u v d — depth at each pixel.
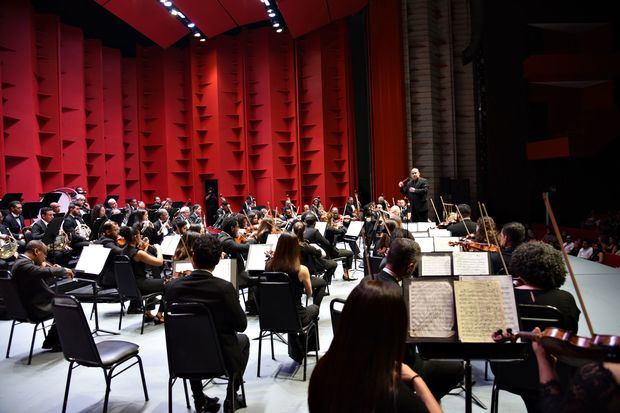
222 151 21.34
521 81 18.03
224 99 21.41
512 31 17.95
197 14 17.92
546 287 3.06
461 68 20.25
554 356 1.93
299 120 21.41
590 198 18.14
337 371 1.68
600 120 15.84
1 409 4.32
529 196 18.20
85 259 6.52
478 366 4.86
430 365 3.45
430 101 19.48
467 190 18.12
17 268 5.54
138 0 16.39
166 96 21.38
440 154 19.88
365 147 21.73
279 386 4.67
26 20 15.45
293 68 21.47
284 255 5.02
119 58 20.14
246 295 8.97
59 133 16.72
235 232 7.53
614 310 5.43
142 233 10.59
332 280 9.95
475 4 16.36
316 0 17.81
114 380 4.92
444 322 2.65
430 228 8.17
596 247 9.79
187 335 3.76
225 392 4.57
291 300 4.75
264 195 21.61
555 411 1.73
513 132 18.11
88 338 3.92
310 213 9.74
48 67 16.58
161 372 5.12
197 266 3.97
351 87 21.25
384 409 1.64
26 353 5.90
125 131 20.77
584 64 16.34
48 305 5.69
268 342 6.03
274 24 19.17
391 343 1.68
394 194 19.52
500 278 2.71
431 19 19.70
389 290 1.72
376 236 9.05
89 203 18.83
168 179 21.30
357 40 21.70
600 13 17.31
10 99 15.09
